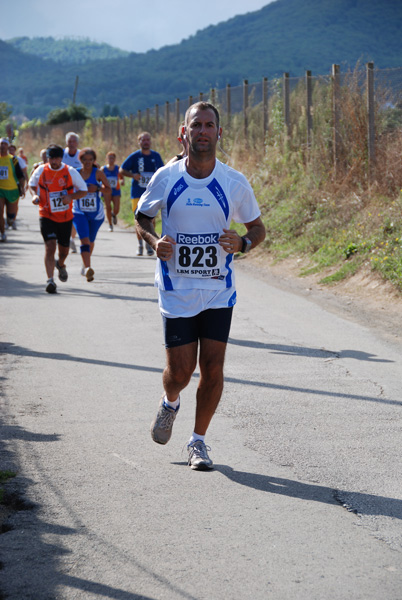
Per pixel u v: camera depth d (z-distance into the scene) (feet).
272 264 82.28
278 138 113.09
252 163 118.32
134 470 27.20
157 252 26.09
